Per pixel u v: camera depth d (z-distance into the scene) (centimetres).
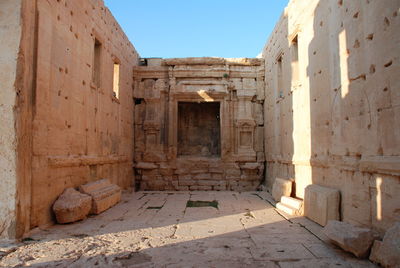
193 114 1889
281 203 998
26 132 646
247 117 1644
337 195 704
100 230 698
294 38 1077
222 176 1616
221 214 898
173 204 1078
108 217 846
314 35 887
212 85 1653
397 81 502
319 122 844
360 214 617
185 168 1617
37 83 689
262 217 850
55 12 785
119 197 1120
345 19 685
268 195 1305
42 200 709
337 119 725
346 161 669
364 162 590
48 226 721
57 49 795
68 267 469
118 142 1359
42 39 715
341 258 507
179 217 853
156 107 1655
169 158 1612
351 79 658
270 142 1492
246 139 1641
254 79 1673
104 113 1172
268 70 1541
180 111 1875
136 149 1638
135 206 1031
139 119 1658
